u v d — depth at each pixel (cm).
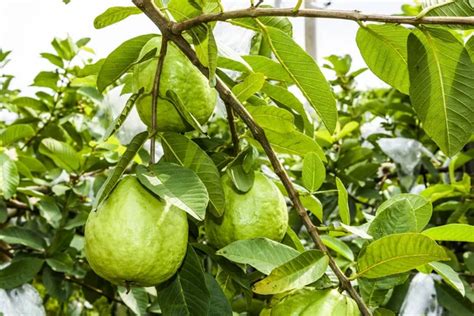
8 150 134
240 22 84
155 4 83
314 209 87
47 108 161
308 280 74
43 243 127
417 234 73
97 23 87
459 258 135
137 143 77
